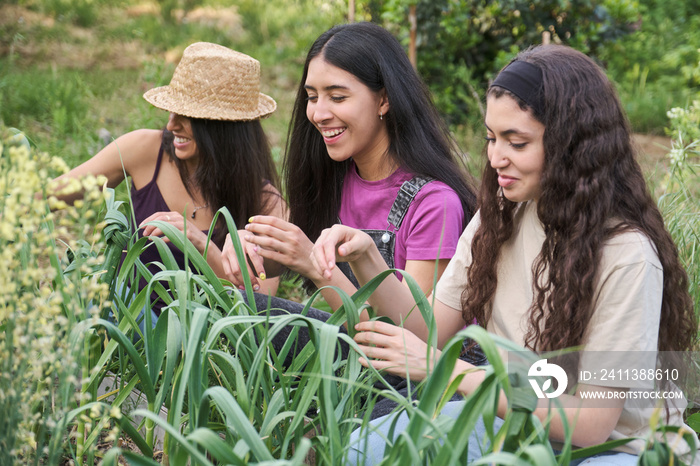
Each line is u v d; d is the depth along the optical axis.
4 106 5.46
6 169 1.36
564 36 6.55
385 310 2.03
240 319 1.52
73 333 1.48
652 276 1.66
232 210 2.73
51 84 6.01
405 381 2.15
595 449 1.40
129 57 8.10
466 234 2.07
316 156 2.55
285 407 1.56
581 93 1.69
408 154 2.41
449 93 6.32
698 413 2.10
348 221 2.54
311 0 10.01
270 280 2.67
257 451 1.25
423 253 2.31
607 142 1.69
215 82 2.61
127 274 1.87
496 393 1.28
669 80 7.69
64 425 1.39
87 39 8.55
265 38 9.50
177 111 2.58
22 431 1.38
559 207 1.71
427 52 6.45
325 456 1.37
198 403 1.49
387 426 1.82
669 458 1.38
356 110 2.33
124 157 2.77
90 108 5.78
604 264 1.69
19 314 1.37
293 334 1.72
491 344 1.18
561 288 1.71
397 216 2.39
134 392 2.13
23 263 1.55
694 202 3.11
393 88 2.36
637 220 1.72
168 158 2.77
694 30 8.98
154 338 1.68
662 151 6.07
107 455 1.24
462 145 5.64
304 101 2.51
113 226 1.90
